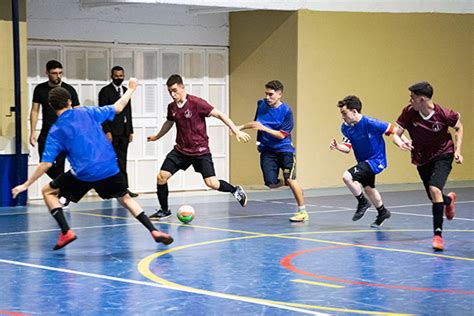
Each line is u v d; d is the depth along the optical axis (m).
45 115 15.95
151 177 20.09
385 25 20.80
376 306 8.34
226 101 20.91
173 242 12.21
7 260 10.85
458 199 17.95
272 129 14.31
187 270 10.17
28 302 8.56
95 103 19.17
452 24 21.80
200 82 20.53
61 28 18.67
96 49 19.16
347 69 20.30
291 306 8.33
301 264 10.56
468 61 22.12
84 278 9.70
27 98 17.02
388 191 19.45
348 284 9.38
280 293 8.93
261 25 20.22
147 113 19.94
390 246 11.88
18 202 16.83
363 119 13.34
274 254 11.25
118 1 17.81
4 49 16.72
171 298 8.70
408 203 17.16
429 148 11.77
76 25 18.84
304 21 19.62
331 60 20.06
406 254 11.24
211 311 8.14
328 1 19.94
